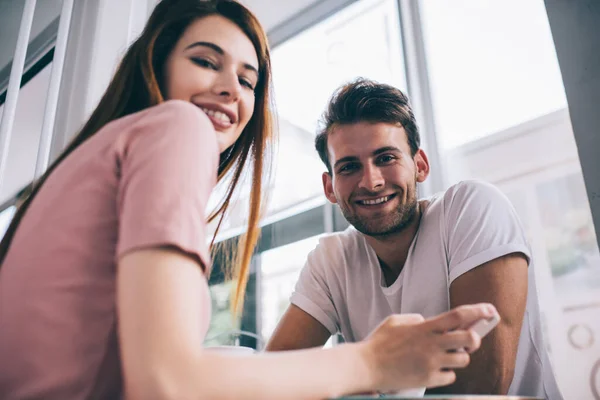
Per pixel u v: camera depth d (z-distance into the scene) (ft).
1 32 6.04
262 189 3.02
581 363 4.33
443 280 3.69
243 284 3.02
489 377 2.90
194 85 2.45
